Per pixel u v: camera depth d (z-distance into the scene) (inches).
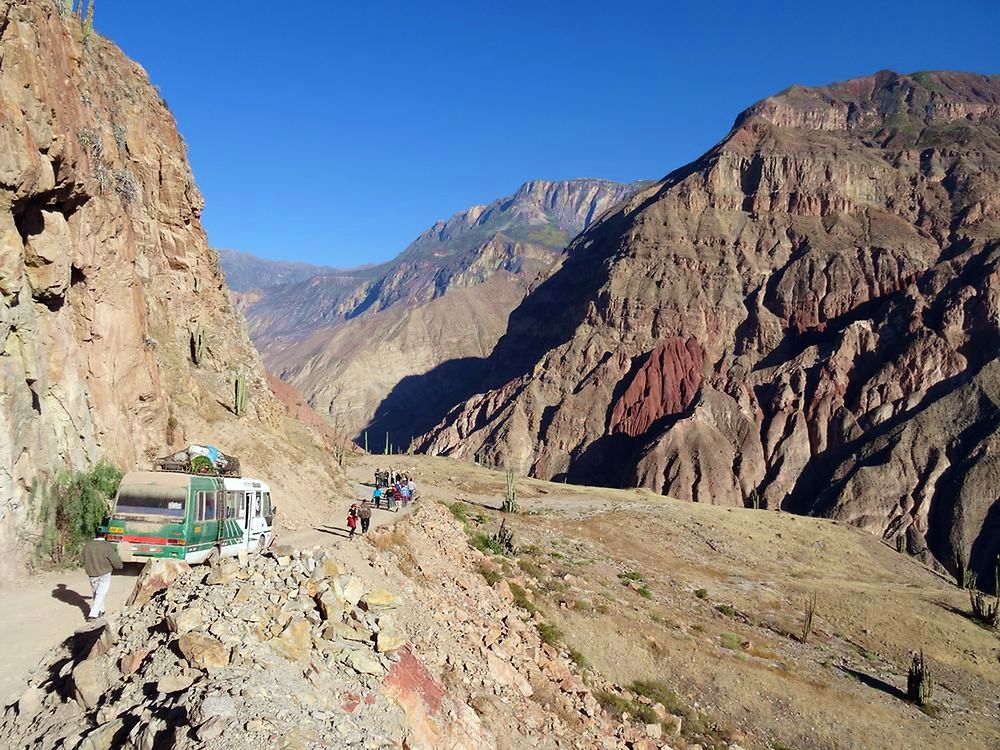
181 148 1628.9
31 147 706.2
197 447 812.6
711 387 7440.9
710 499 6259.8
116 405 940.0
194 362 1526.8
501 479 4148.6
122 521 649.0
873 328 7313.0
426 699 491.5
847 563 3344.0
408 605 723.4
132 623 442.0
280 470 1434.5
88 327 898.7
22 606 545.6
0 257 673.6
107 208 957.8
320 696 396.8
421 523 1311.5
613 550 2536.9
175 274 1544.0
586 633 1246.3
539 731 658.2
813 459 6628.9
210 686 349.7
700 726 1117.7
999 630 2412.6
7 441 655.8
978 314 6801.2
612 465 7194.9
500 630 887.7
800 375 7190.0
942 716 1578.5
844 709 1379.2
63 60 841.5
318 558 550.0
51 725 361.4
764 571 2842.0
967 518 5349.4
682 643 1417.3
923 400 6515.8
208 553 686.5
